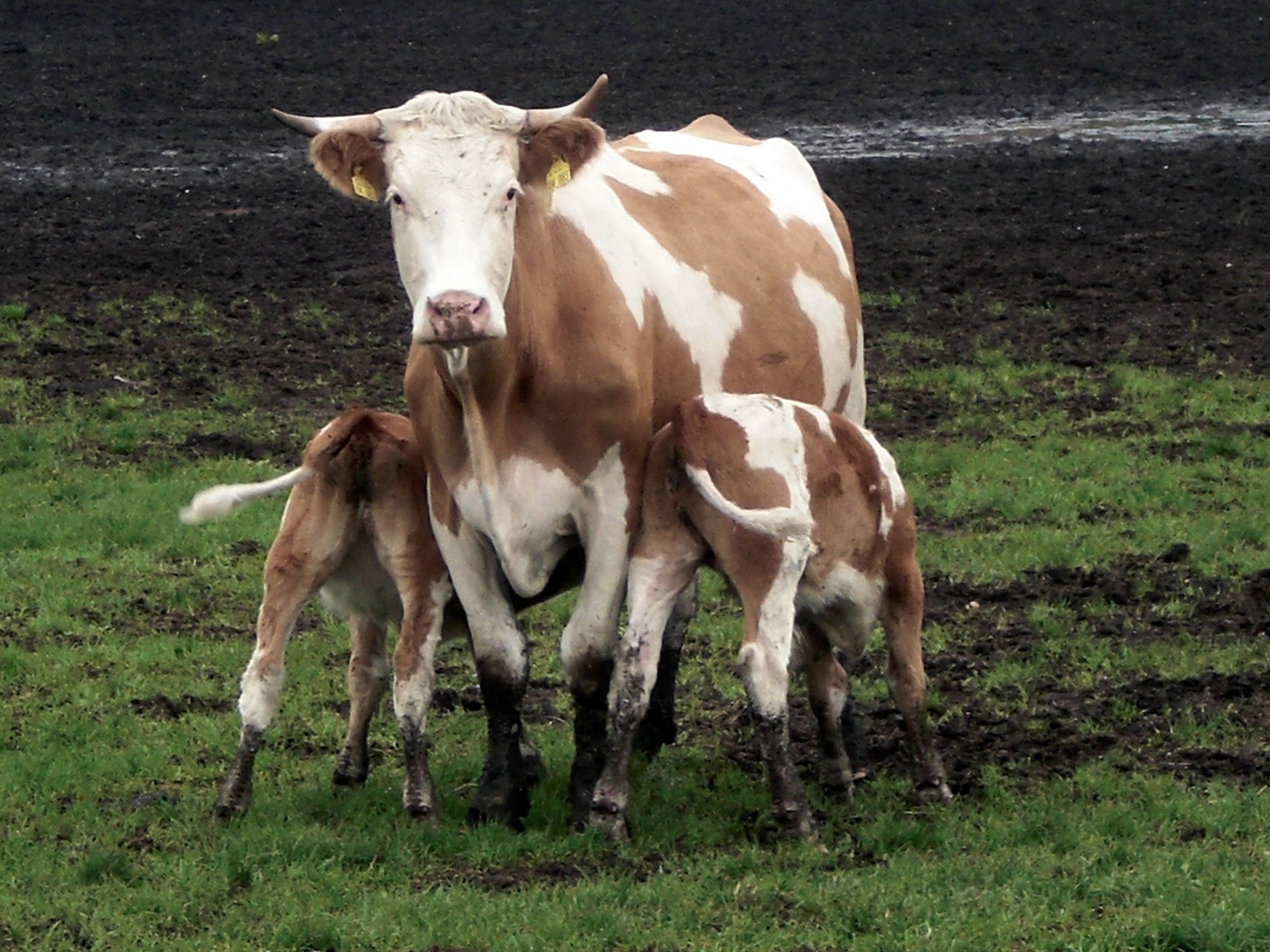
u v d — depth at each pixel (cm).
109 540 2202
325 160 1297
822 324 1702
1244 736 1603
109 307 3391
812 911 1208
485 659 1414
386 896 1240
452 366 1295
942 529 2272
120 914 1225
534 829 1415
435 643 1428
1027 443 2631
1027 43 6650
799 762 1579
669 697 1625
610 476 1390
